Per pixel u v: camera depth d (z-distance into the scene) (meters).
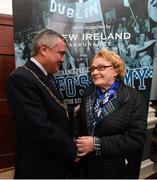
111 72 1.57
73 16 1.93
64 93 1.97
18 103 1.38
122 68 1.61
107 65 1.56
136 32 1.92
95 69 1.59
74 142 1.48
